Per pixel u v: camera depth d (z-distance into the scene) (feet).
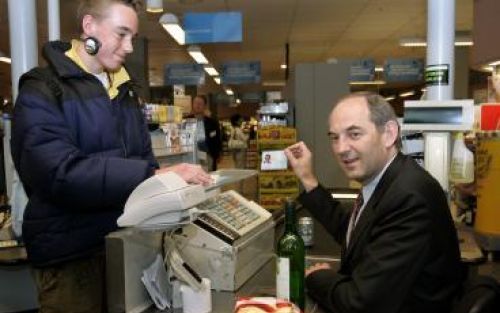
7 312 11.03
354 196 9.31
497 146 5.57
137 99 5.75
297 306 4.24
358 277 4.09
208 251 4.67
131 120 5.45
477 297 3.89
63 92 4.73
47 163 4.46
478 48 23.13
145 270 4.25
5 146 11.02
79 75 4.88
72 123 4.76
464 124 6.88
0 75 49.08
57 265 4.81
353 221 4.94
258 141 20.71
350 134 4.40
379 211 4.25
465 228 6.73
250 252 5.17
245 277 5.00
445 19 8.28
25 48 11.44
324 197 5.86
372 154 4.41
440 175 7.27
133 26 4.93
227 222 4.98
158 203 3.63
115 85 5.34
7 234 9.73
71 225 4.79
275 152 5.98
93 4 4.77
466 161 7.03
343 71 21.68
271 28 30.01
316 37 33.30
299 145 5.95
